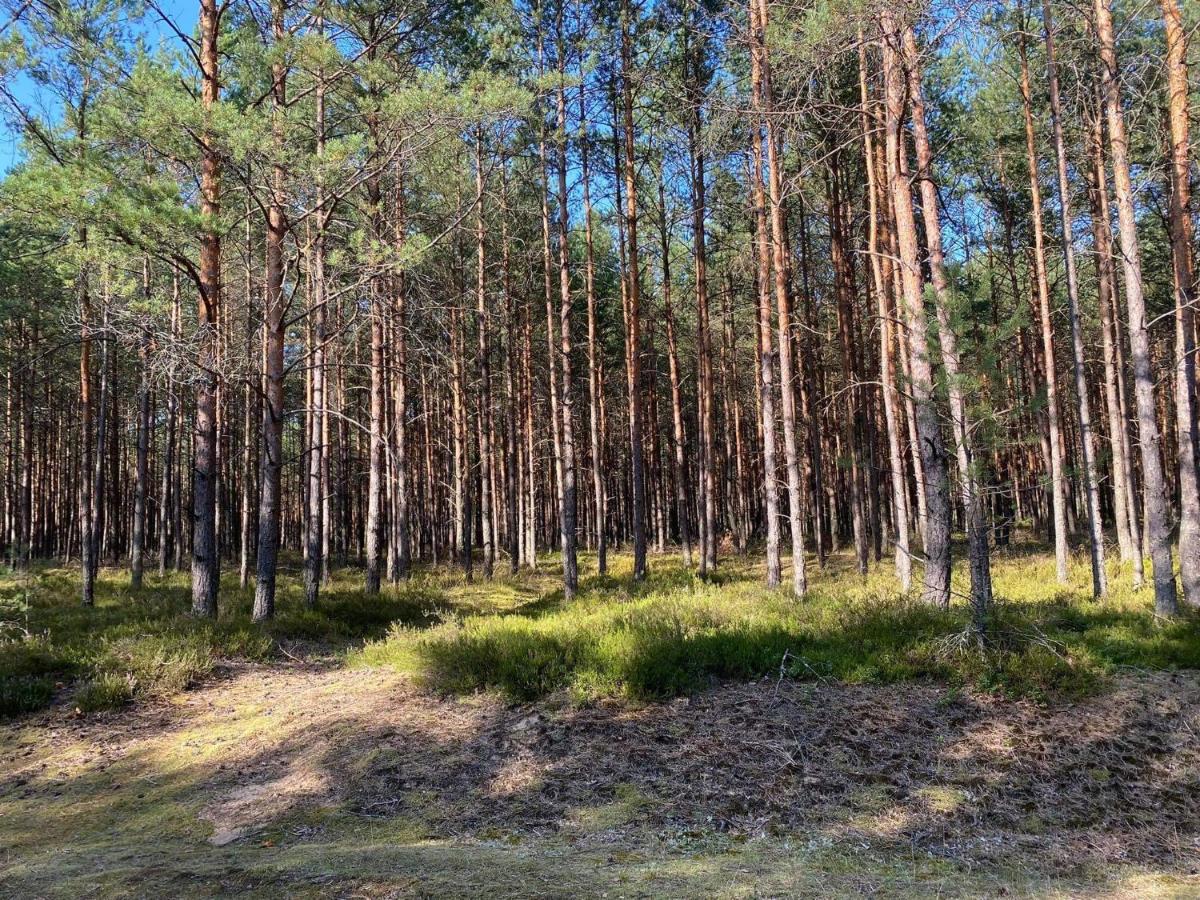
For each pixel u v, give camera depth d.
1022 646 7.17
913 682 6.88
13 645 9.31
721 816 4.92
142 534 18.44
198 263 15.03
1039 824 4.82
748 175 17.53
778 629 8.25
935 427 9.12
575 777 5.51
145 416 18.77
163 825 5.24
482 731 6.39
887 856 4.41
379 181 15.13
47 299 21.09
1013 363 22.34
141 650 9.23
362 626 12.73
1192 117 11.62
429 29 15.11
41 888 4.05
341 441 25.94
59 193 9.05
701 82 18.31
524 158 20.28
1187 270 11.09
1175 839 4.64
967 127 18.16
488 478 28.06
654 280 30.31
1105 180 15.65
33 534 29.88
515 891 3.78
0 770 6.40
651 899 3.70
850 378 19.41
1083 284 20.11
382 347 16.97
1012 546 22.03
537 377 30.77
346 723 6.84
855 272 22.95
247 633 10.40
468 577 20.80
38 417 30.84
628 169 18.84
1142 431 9.30
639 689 6.72
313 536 14.19
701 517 20.41
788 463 12.93
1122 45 12.99
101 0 11.48
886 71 9.69
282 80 11.63
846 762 5.54
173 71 9.96
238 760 6.38
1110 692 6.44
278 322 12.18
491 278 23.55
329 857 4.36
